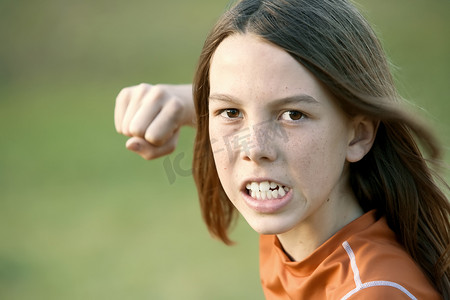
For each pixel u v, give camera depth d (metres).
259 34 1.38
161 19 11.20
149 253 4.54
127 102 1.91
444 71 7.18
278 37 1.36
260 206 1.41
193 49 9.82
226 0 11.99
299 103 1.36
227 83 1.40
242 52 1.38
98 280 4.23
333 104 1.40
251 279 4.10
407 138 1.56
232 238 4.83
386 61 1.58
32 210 5.48
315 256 1.52
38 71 9.59
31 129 7.58
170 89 1.91
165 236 4.85
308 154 1.38
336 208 1.55
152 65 9.34
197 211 5.32
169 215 5.24
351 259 1.45
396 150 1.57
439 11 9.91
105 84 8.95
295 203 1.40
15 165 6.57
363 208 1.63
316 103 1.37
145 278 4.18
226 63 1.41
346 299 1.36
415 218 1.57
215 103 1.44
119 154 6.75
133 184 5.98
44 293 4.06
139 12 11.53
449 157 3.65
